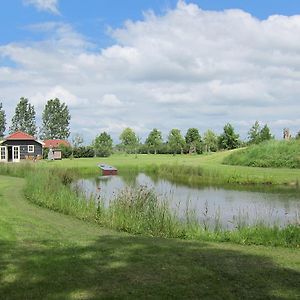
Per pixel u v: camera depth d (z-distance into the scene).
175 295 6.50
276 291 6.75
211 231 12.77
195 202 23.14
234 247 10.52
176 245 10.23
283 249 10.49
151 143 91.69
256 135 67.38
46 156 67.06
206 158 54.97
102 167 43.38
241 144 74.00
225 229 13.70
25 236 10.89
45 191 19.47
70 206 16.42
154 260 8.47
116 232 12.74
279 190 29.19
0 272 7.46
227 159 48.38
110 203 16.05
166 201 16.91
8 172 34.84
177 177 39.62
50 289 6.70
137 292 6.61
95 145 87.00
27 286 6.80
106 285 6.91
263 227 12.39
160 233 12.69
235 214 18.72
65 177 30.94
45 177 23.36
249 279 7.35
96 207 16.00
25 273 7.42
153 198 15.92
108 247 9.60
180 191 28.69
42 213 15.88
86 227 13.35
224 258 8.87
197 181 35.94
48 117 127.25
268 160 43.41
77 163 50.19
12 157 63.25
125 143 100.81
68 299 6.31
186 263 8.29
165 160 56.66
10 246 9.47
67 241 10.34
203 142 85.69
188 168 40.72
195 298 6.40
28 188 21.70
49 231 11.92
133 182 34.66
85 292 6.59
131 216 13.83
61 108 128.38
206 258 8.79
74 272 7.55
